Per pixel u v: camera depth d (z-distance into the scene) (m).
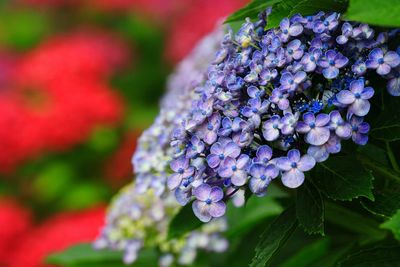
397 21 0.65
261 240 0.72
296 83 0.69
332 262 0.81
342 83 0.70
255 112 0.69
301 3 0.71
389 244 0.78
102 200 1.70
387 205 0.71
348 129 0.68
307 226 0.70
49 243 1.44
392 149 0.75
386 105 0.72
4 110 1.64
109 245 0.96
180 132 0.71
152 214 0.94
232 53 0.74
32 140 1.62
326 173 0.71
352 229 0.81
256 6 0.74
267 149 0.69
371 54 0.69
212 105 0.71
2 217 1.56
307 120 0.68
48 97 1.69
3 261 1.54
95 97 1.67
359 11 0.66
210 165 0.69
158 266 0.98
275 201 0.84
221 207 0.69
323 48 0.70
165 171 0.77
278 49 0.71
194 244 0.95
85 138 1.67
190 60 1.10
